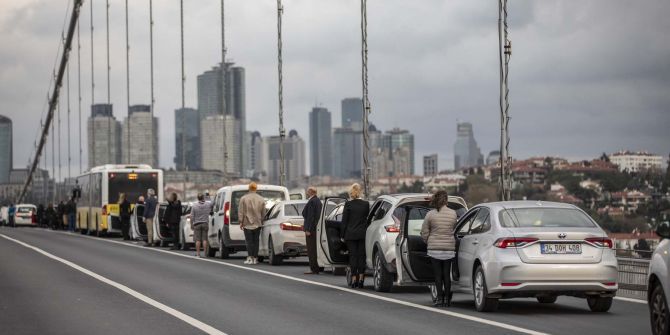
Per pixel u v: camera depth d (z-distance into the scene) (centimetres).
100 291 2295
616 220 11281
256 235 3416
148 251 4353
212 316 1769
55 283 2536
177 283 2534
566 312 1831
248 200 3409
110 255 3988
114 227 6062
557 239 1750
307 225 2914
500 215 1831
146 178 6084
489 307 1820
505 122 3008
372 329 1574
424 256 2020
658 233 1341
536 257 1745
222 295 2191
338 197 2981
